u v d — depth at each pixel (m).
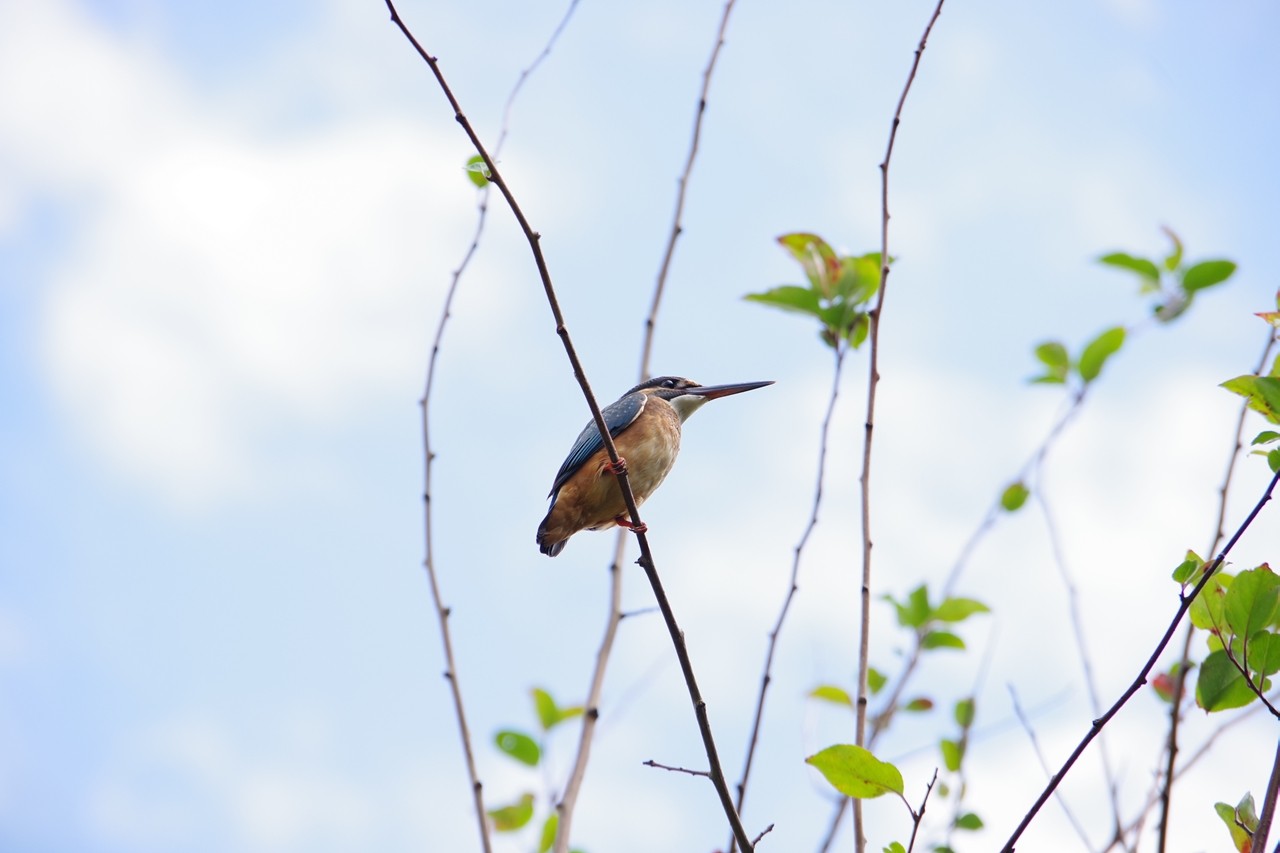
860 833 8.09
